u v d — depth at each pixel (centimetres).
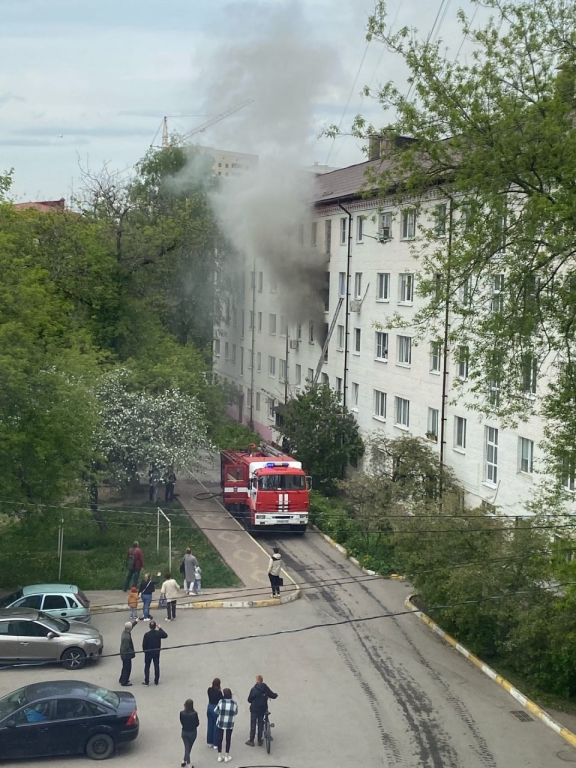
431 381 3225
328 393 3862
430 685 1836
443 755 1487
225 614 2294
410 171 1755
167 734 1549
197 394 3759
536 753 1509
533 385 1894
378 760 1457
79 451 2559
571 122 1524
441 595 2128
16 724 1435
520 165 1523
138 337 4166
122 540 3070
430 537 2166
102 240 4028
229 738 1435
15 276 2433
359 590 2550
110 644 2045
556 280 1653
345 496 3812
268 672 1878
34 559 2773
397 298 3534
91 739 1447
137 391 3503
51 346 2559
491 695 1792
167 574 2242
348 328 4019
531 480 2598
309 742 1523
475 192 1616
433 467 3008
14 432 2258
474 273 1711
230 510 3456
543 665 1794
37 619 1919
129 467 3344
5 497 2333
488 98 1591
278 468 3142
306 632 2167
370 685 1822
